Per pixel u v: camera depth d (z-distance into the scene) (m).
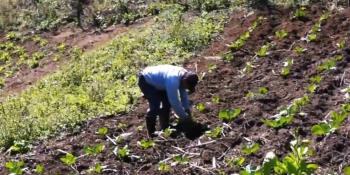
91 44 15.39
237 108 8.58
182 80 7.36
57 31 17.48
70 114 9.61
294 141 6.76
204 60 11.32
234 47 11.38
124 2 17.34
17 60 15.87
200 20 13.66
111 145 8.09
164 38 13.02
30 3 19.77
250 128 7.89
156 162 7.39
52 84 12.10
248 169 6.28
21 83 13.98
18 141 8.84
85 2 18.61
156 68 7.71
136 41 13.27
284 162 6.06
